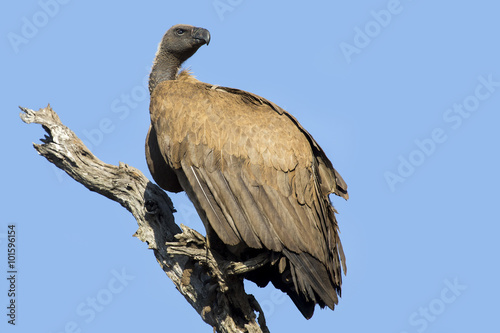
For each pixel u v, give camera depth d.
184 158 18.05
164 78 21.58
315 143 18.50
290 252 17.56
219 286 18.17
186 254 17.91
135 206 20.03
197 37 21.30
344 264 18.56
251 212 17.52
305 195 17.84
